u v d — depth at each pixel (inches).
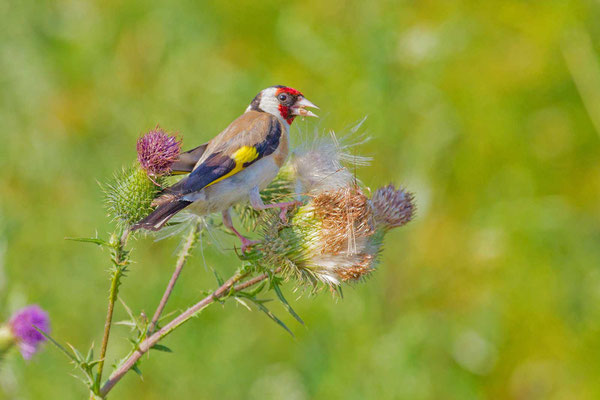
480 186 497.4
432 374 441.4
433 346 450.9
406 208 288.2
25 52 528.1
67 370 426.9
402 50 501.0
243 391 429.7
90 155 507.2
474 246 479.8
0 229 421.4
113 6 546.6
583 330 466.9
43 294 450.3
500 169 502.9
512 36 534.0
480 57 525.0
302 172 301.0
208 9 534.9
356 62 503.2
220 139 298.8
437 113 493.0
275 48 530.9
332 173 294.4
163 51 530.9
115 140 515.5
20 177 497.7
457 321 464.8
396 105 493.4
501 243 479.8
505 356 465.1
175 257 465.4
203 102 512.1
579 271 476.7
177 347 438.0
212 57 529.3
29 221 472.1
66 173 498.6
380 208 284.5
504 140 504.7
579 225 489.7
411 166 482.6
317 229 265.1
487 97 512.1
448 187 494.3
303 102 334.3
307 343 436.8
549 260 480.4
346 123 491.5
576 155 513.0
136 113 514.9
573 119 518.9
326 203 265.6
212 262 460.8
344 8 525.0
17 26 533.3
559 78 525.0
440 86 506.3
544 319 470.0
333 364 428.1
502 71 526.6
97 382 230.7
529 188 501.4
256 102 340.2
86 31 543.5
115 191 263.6
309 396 425.4
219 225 302.2
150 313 451.2
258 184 296.4
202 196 283.7
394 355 427.2
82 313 451.5
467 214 490.3
